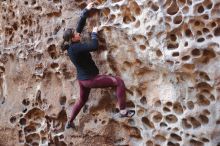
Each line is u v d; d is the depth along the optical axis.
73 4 5.83
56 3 5.96
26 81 6.39
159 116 5.47
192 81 5.18
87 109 5.86
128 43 5.45
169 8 5.19
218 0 4.88
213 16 4.93
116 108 5.70
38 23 6.16
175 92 5.28
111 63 5.62
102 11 5.55
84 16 5.41
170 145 5.45
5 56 6.62
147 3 5.25
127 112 5.36
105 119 5.77
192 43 5.05
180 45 5.14
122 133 5.73
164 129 5.40
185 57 5.14
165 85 5.36
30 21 6.27
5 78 6.70
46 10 6.03
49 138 6.21
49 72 6.12
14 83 6.56
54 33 6.00
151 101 5.46
